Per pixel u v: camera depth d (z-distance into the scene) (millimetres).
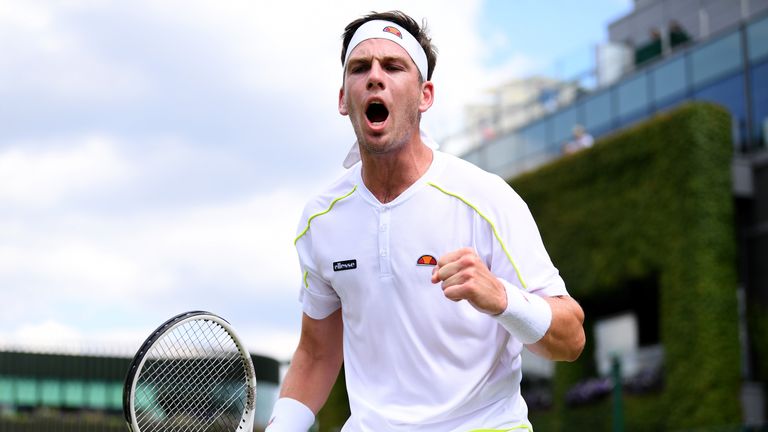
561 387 47000
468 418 7023
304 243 7480
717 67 45750
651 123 44094
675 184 42750
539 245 7016
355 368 7301
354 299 7188
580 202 47344
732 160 43031
